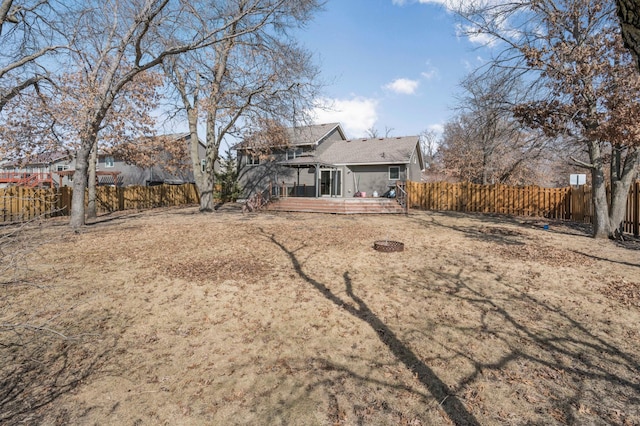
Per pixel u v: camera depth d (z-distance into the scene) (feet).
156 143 69.87
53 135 46.42
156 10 34.58
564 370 10.95
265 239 32.63
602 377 10.57
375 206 58.90
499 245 30.48
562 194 53.62
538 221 48.85
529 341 12.86
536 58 30.83
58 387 10.03
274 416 8.89
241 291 18.30
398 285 19.27
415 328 13.97
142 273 21.31
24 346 12.00
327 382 10.37
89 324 14.25
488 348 12.35
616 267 22.75
